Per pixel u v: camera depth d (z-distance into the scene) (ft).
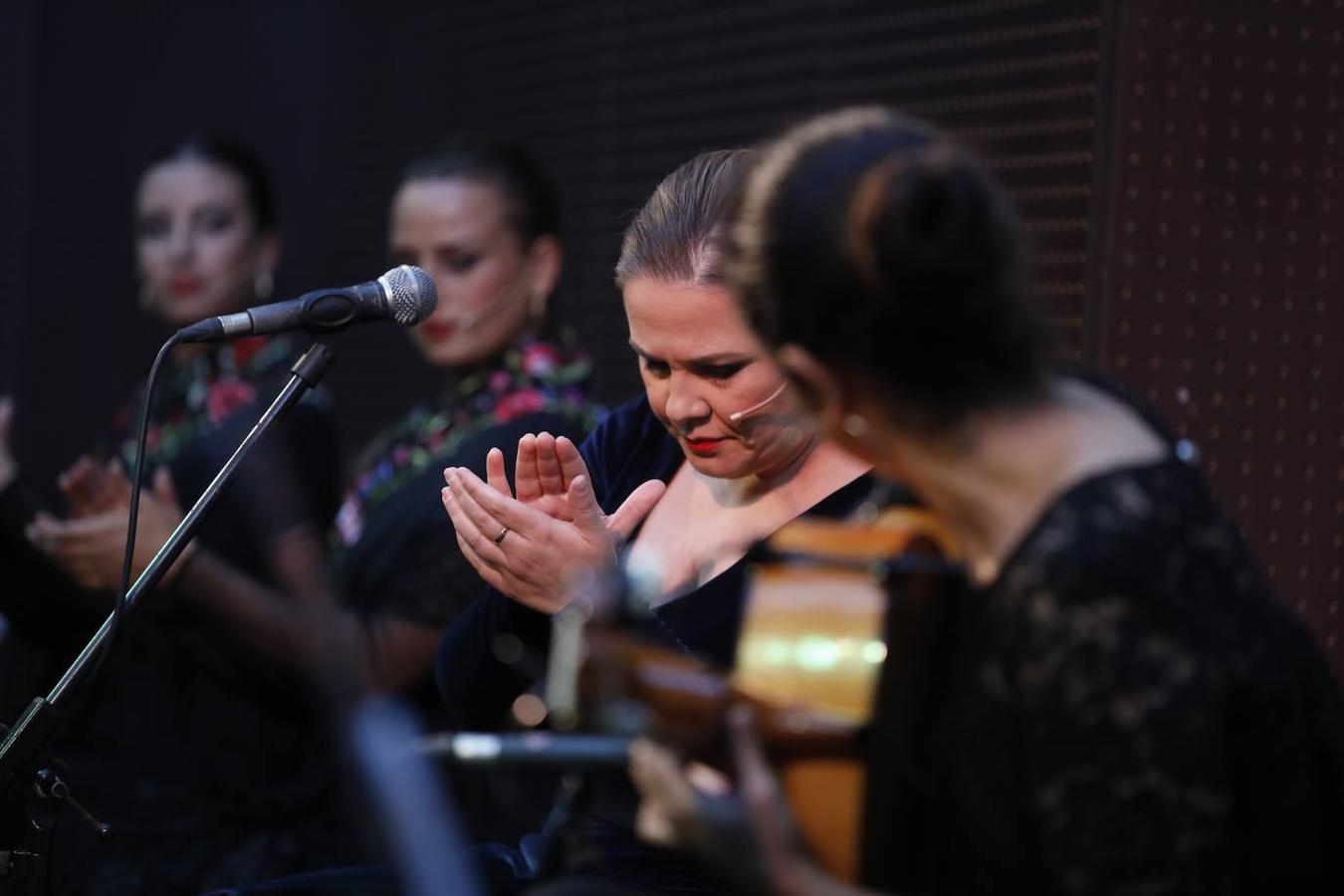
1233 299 23.00
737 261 12.74
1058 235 25.07
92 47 44.70
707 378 17.63
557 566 17.44
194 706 26.50
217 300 32.35
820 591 13.58
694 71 36.06
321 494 27.48
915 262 11.79
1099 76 22.74
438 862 10.26
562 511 17.97
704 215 17.63
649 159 37.11
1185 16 22.70
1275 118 23.16
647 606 17.39
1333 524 23.50
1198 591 11.75
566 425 25.32
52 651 27.40
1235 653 11.76
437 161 27.94
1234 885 11.97
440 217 27.12
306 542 26.32
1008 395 12.31
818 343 12.31
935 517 13.84
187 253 32.24
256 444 18.10
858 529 13.82
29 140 44.19
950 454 12.37
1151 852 11.40
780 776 13.09
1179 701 11.44
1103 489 11.94
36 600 26.89
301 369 18.03
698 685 13.05
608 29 37.99
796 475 18.39
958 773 12.24
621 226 20.21
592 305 38.01
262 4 43.42
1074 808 11.55
